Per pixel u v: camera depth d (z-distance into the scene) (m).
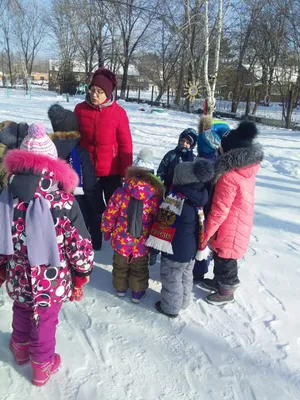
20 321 2.09
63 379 2.15
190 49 17.47
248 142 2.70
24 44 49.31
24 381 2.11
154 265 3.51
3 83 50.47
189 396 2.13
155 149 8.85
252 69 24.47
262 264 3.71
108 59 34.59
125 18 28.97
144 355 2.40
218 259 2.94
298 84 19.50
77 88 36.62
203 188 2.63
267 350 2.55
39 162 1.75
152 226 2.75
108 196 3.69
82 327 2.60
